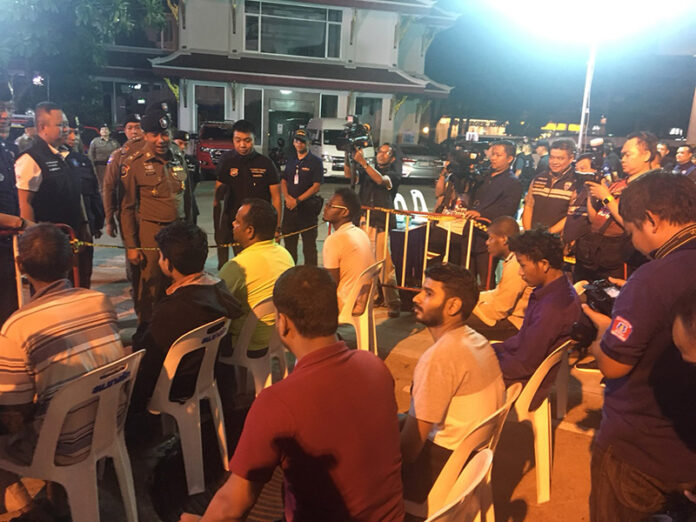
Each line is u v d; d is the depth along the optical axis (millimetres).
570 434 3607
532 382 2836
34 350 2213
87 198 5277
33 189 3982
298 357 1691
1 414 2203
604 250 4488
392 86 22766
